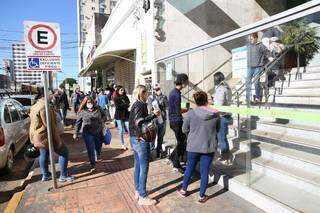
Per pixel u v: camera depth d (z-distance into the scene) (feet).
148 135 17.13
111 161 27.43
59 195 19.56
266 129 19.89
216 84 24.62
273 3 46.03
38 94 22.43
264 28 17.29
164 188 19.88
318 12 13.99
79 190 20.33
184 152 23.03
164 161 26.23
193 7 42.27
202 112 17.08
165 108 28.35
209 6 43.11
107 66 88.02
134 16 52.26
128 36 58.75
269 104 21.16
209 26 43.09
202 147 16.99
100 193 19.67
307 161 17.44
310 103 20.54
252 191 17.19
